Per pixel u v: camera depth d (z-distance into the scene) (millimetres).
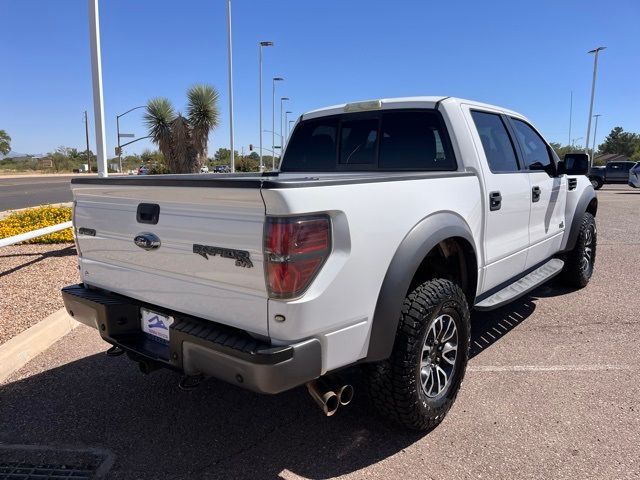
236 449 2924
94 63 9031
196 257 2518
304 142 4730
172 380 3811
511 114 4562
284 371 2234
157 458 2844
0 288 5859
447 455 2834
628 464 2721
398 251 2717
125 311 3035
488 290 3939
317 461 2801
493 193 3709
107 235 3082
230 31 21281
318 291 2297
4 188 31141
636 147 84750
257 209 2232
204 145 20469
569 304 5504
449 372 3207
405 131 3977
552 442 2938
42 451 2906
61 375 3889
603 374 3809
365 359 2646
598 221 12945
